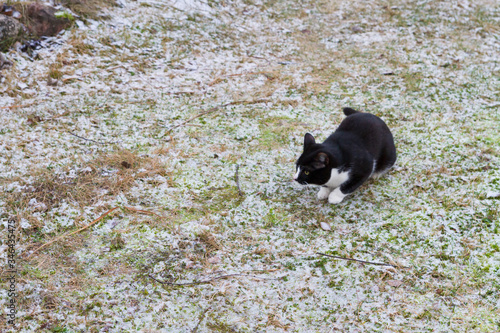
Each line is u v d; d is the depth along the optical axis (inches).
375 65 318.0
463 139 229.5
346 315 137.3
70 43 293.6
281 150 220.5
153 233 166.2
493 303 139.9
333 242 165.2
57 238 160.6
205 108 256.1
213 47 326.0
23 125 225.1
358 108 262.7
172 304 139.2
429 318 135.6
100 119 236.8
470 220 173.0
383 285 146.6
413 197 187.9
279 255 158.9
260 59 319.6
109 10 333.1
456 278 148.6
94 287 143.3
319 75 302.2
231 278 148.9
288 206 184.1
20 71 265.4
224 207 181.9
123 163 200.4
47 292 139.6
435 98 276.1
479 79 301.1
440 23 387.9
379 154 191.3
